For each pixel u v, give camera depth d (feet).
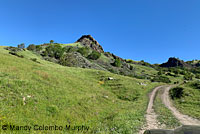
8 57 120.06
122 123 40.50
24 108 37.09
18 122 28.22
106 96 97.09
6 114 29.78
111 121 43.80
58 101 52.49
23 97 42.88
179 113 70.49
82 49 542.98
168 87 215.92
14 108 34.73
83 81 121.70
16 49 287.89
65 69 175.01
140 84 188.44
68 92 70.59
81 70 196.34
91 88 105.91
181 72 650.43
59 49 382.83
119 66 524.52
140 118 51.93
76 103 58.65
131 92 135.03
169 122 48.49
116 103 88.17
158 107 84.23
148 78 442.09
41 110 40.11
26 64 117.60
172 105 97.25
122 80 177.06
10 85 47.62
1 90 42.22
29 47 374.43
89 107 60.64
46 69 116.78
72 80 104.63
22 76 65.67
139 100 109.81
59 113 42.78
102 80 164.76
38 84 61.46
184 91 141.90
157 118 54.85
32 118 33.55
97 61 513.45
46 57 329.11
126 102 99.96
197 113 68.74
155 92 157.07
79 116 47.52
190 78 461.37
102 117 53.62
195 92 136.05
